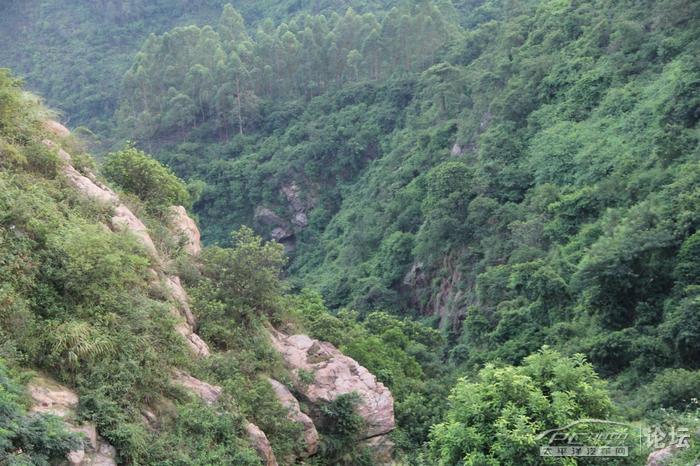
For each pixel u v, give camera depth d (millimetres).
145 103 93000
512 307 36875
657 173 37594
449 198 49906
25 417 10391
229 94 87438
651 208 32781
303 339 21078
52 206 15477
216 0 137500
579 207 40688
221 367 16906
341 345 24812
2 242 13453
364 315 52969
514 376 12812
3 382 10797
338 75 89688
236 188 81375
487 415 12766
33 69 125500
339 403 18859
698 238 29125
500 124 55375
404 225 59031
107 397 12531
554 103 54250
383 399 19688
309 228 77375
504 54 65750
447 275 50375
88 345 12797
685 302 26844
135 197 21438
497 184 49750
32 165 17109
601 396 12727
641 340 27250
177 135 89875
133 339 13922
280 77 91812
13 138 17141
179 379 15164
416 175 63719
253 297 20609
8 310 12430
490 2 97688
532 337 33500
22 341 12359
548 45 59094
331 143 79188
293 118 86500
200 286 19719
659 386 22016
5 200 14188
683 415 15086
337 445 18500
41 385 11961
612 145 44125
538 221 42469
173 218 22969
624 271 30297
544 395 12969
